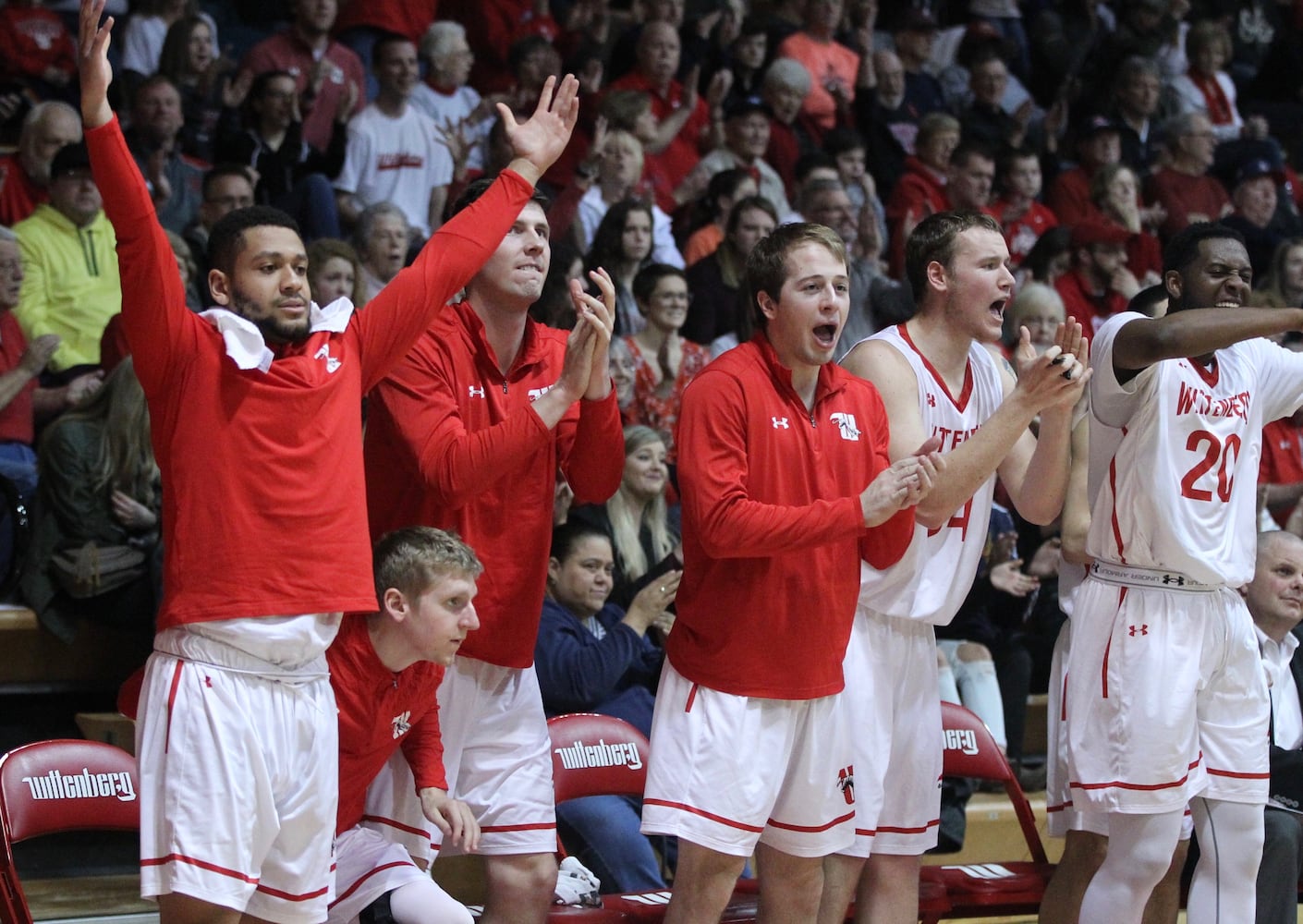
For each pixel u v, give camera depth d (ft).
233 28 88.84
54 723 55.31
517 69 83.82
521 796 38.27
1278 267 82.94
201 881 30.22
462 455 35.14
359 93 82.94
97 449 53.62
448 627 34.19
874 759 40.11
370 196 78.18
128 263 30.55
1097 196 92.89
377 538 38.06
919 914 44.37
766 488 37.09
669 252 78.28
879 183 95.61
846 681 39.86
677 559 54.80
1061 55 107.76
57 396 60.54
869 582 40.19
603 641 49.75
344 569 31.60
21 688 54.03
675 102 89.04
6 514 54.54
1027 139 102.12
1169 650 41.09
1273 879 46.34
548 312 61.00
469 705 38.04
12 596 54.75
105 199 30.22
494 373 38.01
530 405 35.04
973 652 59.72
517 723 38.58
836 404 38.68
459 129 77.00
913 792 41.42
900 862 41.65
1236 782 42.45
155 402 31.81
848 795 38.58
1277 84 115.55
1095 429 42.34
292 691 31.71
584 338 34.63
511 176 35.22
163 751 30.83
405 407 36.50
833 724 37.96
